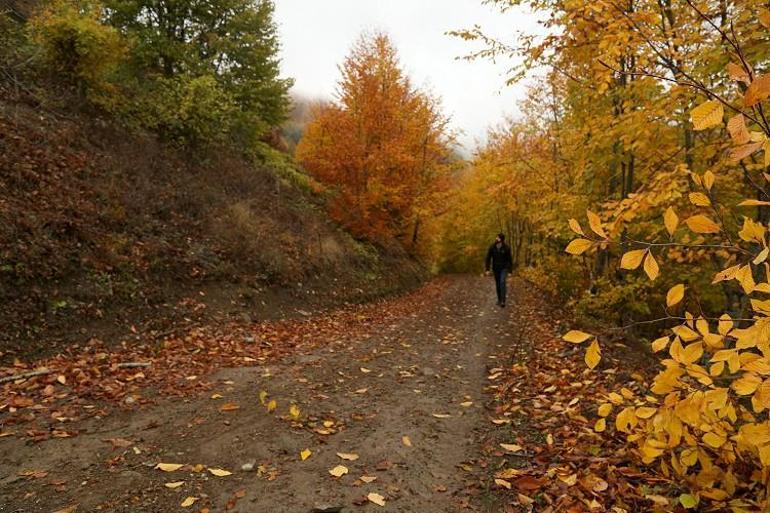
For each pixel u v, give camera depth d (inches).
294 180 685.3
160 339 255.9
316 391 189.2
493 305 488.1
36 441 134.2
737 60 148.3
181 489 111.9
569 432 142.0
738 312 204.7
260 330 308.3
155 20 609.0
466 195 1051.9
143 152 414.3
